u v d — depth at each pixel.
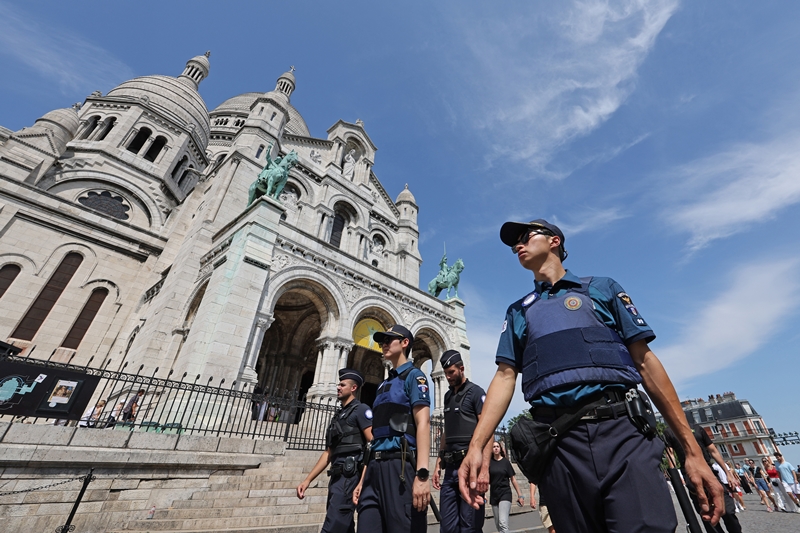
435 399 22.58
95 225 23.47
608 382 2.05
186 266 18.91
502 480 6.26
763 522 9.97
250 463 9.41
